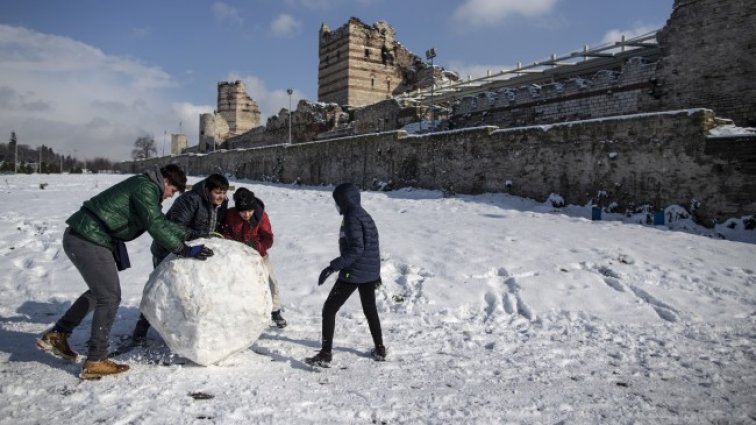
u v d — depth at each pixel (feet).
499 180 59.82
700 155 42.01
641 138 46.19
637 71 65.77
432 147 69.21
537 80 92.79
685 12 59.98
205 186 17.11
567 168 52.47
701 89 58.65
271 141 171.32
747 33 54.75
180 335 14.52
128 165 235.40
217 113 224.53
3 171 221.25
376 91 158.10
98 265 14.24
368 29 156.35
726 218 40.24
